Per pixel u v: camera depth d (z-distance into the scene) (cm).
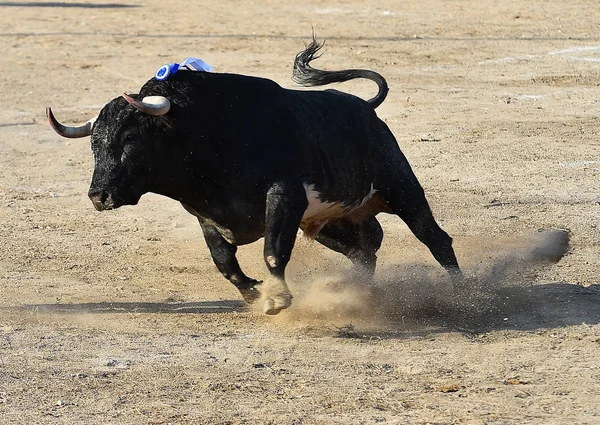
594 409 1611
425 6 7075
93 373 1831
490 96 4703
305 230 2302
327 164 2120
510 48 5691
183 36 6362
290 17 6894
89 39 6372
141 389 1742
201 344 2008
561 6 6794
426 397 1683
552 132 4062
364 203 2302
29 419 1603
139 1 7969
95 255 2786
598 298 2275
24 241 2922
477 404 1642
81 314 2241
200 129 2034
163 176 2083
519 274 2430
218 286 2484
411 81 5028
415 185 2323
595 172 3503
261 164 2031
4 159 3928
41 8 7688
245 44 6012
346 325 2125
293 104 2111
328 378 1789
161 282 2527
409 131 4144
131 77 5297
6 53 6009
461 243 2759
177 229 3055
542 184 3381
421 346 1981
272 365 1869
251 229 2109
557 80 4966
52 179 3653
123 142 2056
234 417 1602
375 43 5925
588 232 2850
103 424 1580
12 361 1902
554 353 1912
